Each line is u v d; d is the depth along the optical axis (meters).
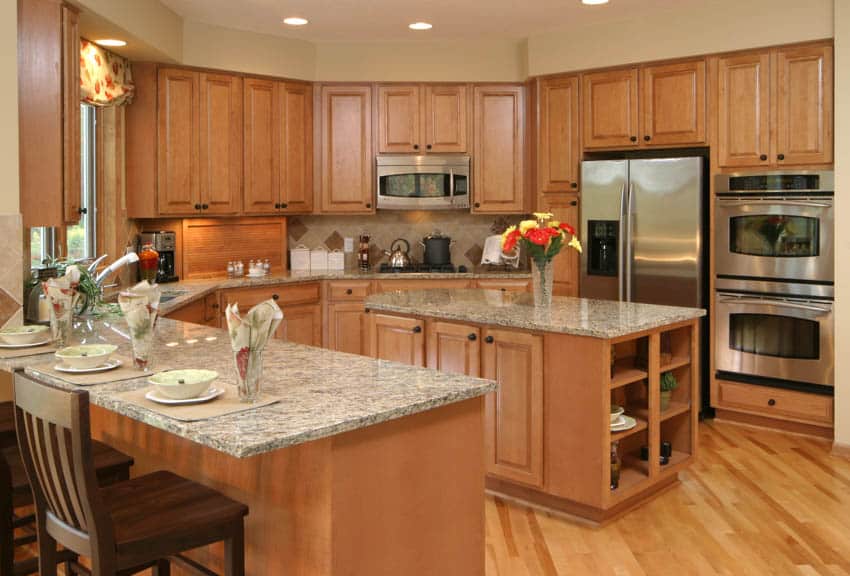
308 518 2.13
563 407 3.66
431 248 6.62
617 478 3.71
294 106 6.25
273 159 6.15
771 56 5.09
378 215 6.88
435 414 2.33
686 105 5.42
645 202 5.50
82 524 1.93
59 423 1.88
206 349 3.01
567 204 6.02
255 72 5.93
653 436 3.86
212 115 5.79
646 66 5.59
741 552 3.35
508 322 3.80
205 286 5.45
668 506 3.87
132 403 2.17
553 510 3.82
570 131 5.96
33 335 3.15
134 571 2.28
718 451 4.74
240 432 1.90
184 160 5.66
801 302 4.96
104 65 4.94
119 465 2.51
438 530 2.36
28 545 3.33
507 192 6.41
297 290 6.11
